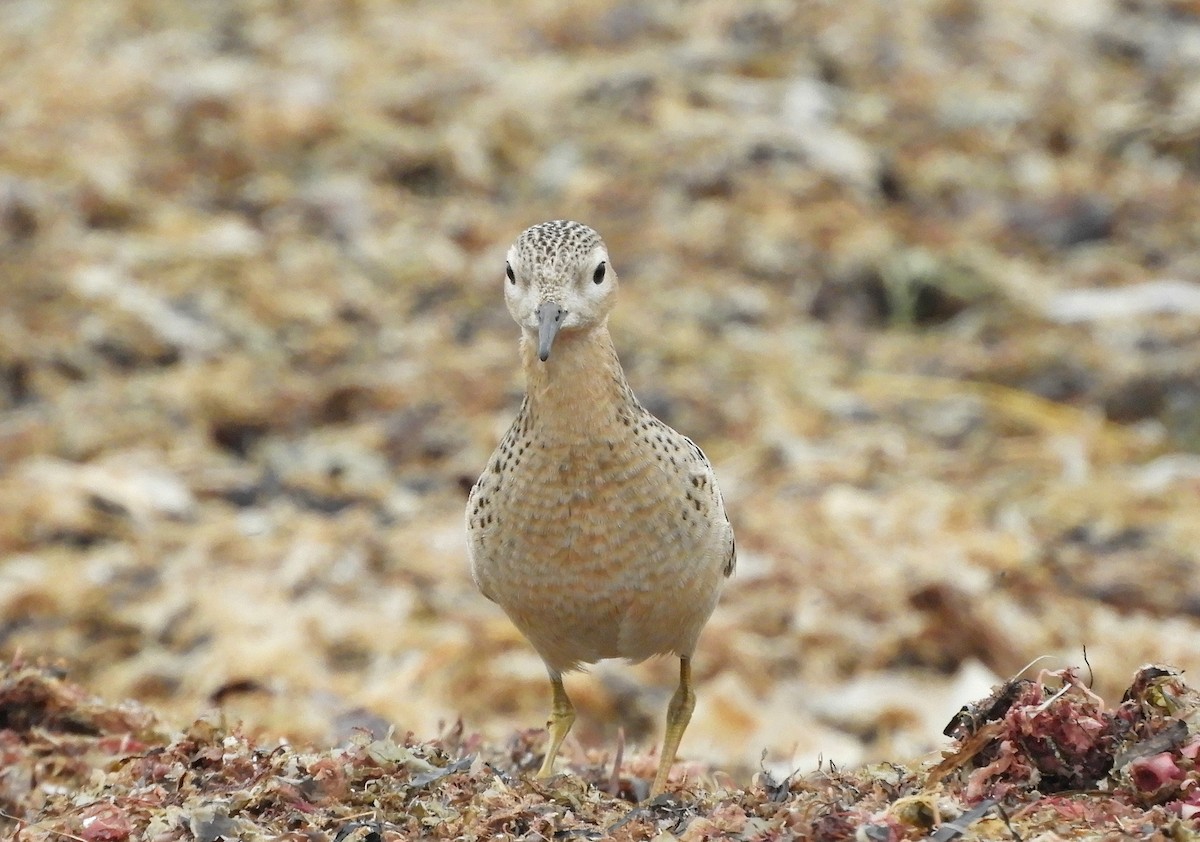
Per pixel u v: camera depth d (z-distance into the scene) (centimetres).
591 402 1059
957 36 2947
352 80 2783
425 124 2686
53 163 2486
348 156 2595
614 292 1105
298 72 2798
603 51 2905
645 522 1066
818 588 1755
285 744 1057
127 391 2086
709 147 2591
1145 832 815
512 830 897
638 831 888
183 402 2077
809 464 1992
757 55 2844
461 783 958
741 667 1653
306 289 2302
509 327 2262
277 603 1695
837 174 2559
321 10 3020
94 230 2391
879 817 841
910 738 1557
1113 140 2741
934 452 2073
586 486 1061
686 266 2391
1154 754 868
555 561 1073
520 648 1666
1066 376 2228
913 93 2797
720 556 1109
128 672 1614
